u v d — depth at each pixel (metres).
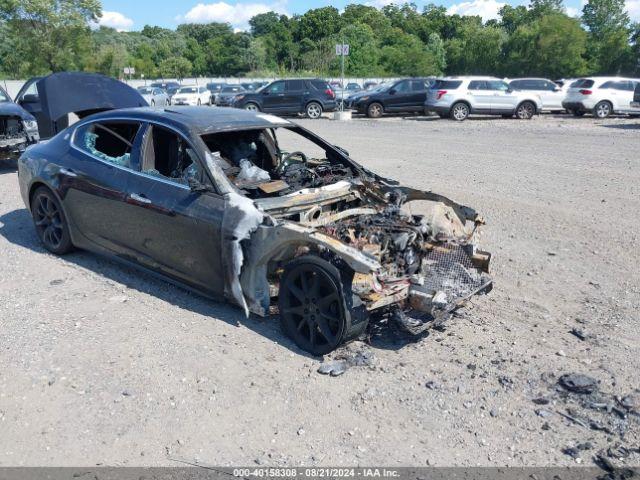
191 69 77.38
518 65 54.62
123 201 5.33
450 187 9.81
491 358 4.28
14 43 41.75
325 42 69.31
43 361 4.20
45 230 6.43
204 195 4.76
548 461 3.22
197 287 5.01
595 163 12.12
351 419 3.58
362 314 4.16
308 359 4.27
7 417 3.59
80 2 41.81
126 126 5.83
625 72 50.94
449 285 4.71
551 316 5.01
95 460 3.22
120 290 5.46
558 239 7.10
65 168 5.93
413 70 61.69
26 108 13.30
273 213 4.60
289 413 3.63
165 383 3.94
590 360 4.26
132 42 85.94
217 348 4.39
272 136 6.36
